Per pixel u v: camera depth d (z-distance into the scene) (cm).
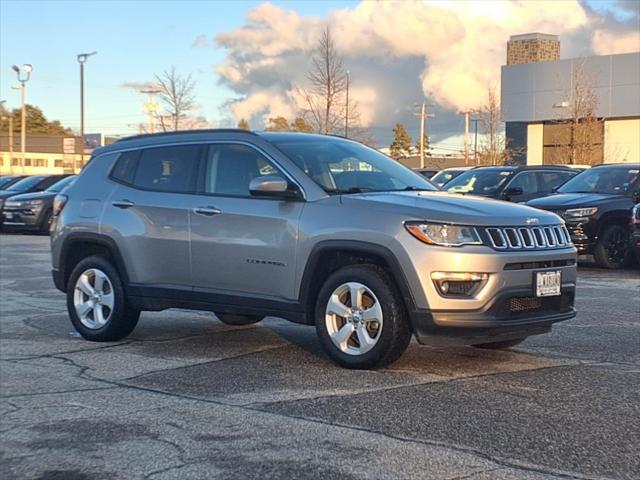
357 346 629
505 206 635
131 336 802
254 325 862
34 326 866
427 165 6819
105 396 577
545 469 423
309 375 624
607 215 1340
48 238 2144
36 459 455
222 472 427
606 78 4484
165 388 596
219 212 691
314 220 637
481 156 5050
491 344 712
